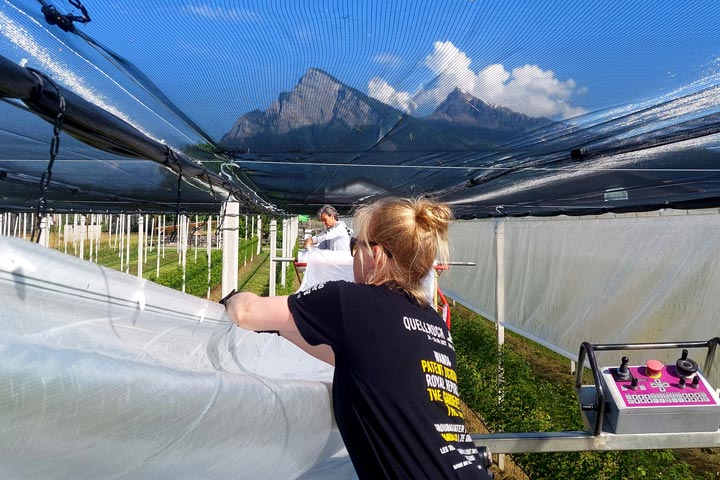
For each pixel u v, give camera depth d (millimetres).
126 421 1082
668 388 2836
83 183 6328
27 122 3207
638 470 4512
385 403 1581
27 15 1884
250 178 5734
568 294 8602
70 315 1217
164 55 2197
